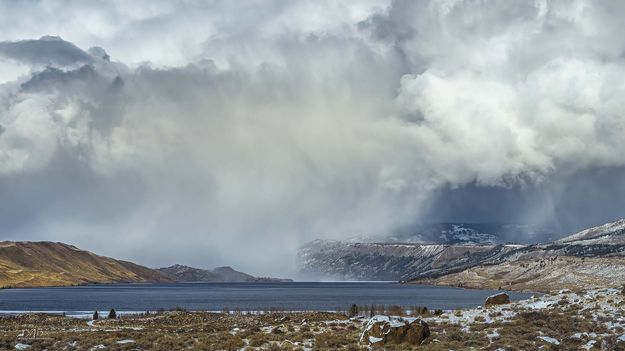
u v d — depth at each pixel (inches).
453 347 2159.2
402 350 2144.4
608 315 2519.7
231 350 2310.5
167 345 2440.9
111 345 2459.4
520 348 2095.2
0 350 2388.0
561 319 2544.3
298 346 2313.0
